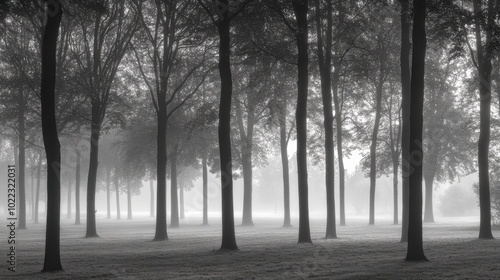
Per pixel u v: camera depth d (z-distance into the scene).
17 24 41.22
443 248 24.72
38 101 42.53
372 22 37.44
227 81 25.92
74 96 37.31
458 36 27.11
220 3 25.95
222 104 25.83
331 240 31.92
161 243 32.19
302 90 28.75
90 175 39.53
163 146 35.41
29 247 30.00
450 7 25.92
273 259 21.08
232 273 16.91
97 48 38.53
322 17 33.75
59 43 41.81
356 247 26.39
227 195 25.59
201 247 28.67
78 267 19.30
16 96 42.53
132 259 22.00
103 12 22.38
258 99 33.81
